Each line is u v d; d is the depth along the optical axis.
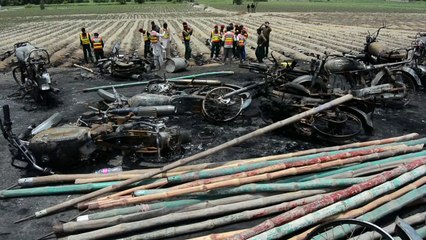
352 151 6.83
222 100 9.24
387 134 8.66
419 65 11.93
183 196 5.75
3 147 8.05
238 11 56.62
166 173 6.30
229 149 7.91
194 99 9.52
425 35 12.91
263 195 5.79
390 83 10.26
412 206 5.72
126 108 8.63
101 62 14.57
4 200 6.09
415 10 59.84
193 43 23.73
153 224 5.21
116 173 6.45
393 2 89.75
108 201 5.60
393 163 6.49
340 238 4.94
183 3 89.31
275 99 9.10
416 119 9.61
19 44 11.89
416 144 7.42
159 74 14.85
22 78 11.91
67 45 23.48
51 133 6.86
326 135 7.98
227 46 16.91
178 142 7.72
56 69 16.25
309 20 41.41
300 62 17.09
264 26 16.83
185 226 5.15
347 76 9.64
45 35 29.08
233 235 4.83
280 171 6.12
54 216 5.64
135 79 13.66
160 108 8.53
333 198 5.29
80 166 7.17
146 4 88.31
